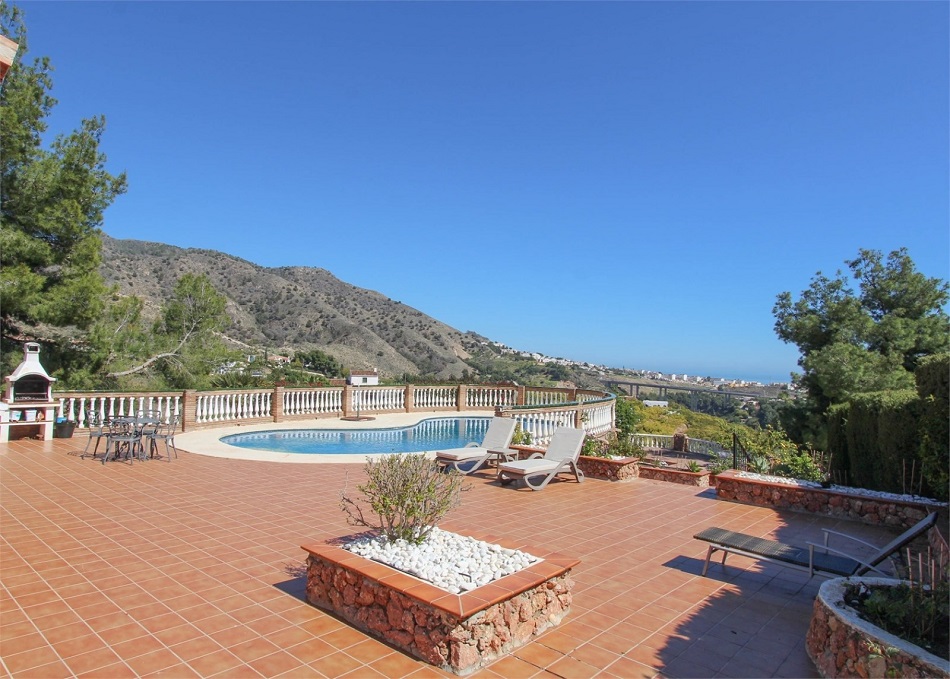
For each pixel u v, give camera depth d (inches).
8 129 671.1
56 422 560.1
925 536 319.3
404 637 170.9
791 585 237.9
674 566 258.8
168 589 210.7
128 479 400.5
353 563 189.8
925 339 790.5
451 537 223.9
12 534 272.7
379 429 767.7
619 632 189.8
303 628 182.5
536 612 186.9
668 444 891.4
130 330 829.2
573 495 404.2
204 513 318.0
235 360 967.6
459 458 458.3
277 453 524.1
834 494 363.3
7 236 652.1
